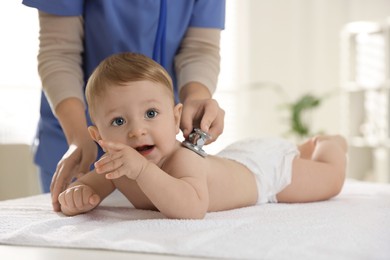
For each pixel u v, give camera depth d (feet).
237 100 16.08
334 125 16.08
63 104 4.71
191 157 3.90
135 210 4.12
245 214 3.86
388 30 13.03
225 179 4.29
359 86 13.61
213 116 4.15
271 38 16.12
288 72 16.15
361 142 13.67
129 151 3.46
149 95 3.76
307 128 13.96
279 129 16.10
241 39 16.06
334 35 16.05
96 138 4.01
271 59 16.14
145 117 3.76
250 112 16.06
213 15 5.67
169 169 3.86
